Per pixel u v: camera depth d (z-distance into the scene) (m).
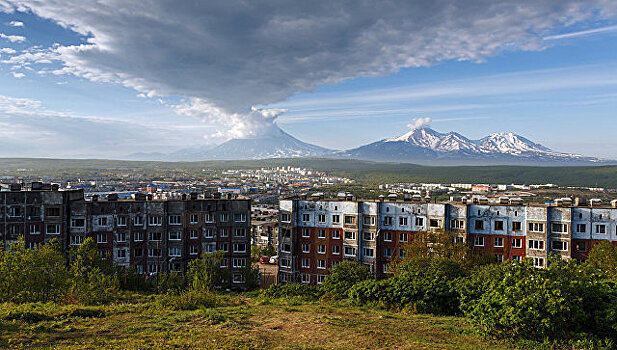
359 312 40.09
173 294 51.06
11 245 45.09
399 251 79.50
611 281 28.81
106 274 66.94
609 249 55.50
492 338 28.58
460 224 75.62
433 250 68.00
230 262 83.75
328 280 62.62
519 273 28.89
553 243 70.69
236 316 36.16
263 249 149.00
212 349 25.47
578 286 26.77
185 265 80.62
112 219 77.00
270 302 49.34
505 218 73.31
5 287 41.50
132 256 78.19
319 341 27.77
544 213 70.44
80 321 32.56
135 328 30.50
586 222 68.94
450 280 45.97
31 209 73.38
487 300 29.75
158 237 79.50
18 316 31.80
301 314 37.81
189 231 81.50
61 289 44.38
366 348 26.20
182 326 31.55
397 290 43.06
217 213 83.06
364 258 81.56
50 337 27.42
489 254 70.12
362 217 81.81
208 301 44.56
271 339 28.22
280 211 86.12
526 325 26.78
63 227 74.06
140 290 70.25
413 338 28.62
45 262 45.56
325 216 84.06
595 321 26.02
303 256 85.75
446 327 32.16
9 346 25.05
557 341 26.14
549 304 25.94
